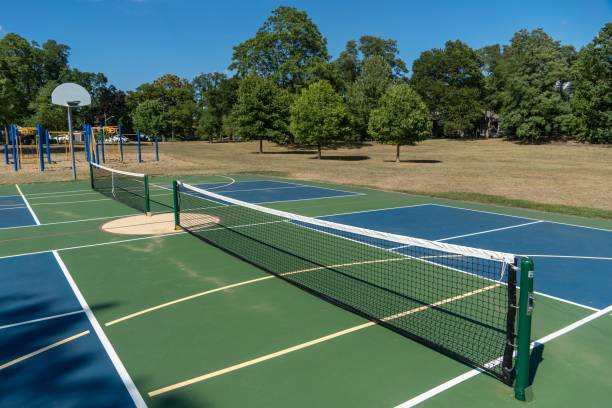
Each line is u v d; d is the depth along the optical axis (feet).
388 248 34.60
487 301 23.48
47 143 108.68
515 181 79.66
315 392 15.26
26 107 175.42
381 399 14.87
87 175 88.33
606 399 14.97
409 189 70.23
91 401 14.74
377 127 127.34
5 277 27.48
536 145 201.67
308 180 83.61
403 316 21.48
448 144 221.05
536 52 211.00
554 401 14.82
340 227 23.52
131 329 20.16
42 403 14.61
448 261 31.09
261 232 39.70
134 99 300.81
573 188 70.49
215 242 35.88
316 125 140.56
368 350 18.19
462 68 250.98
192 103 306.96
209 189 70.38
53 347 18.45
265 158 145.89
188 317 21.47
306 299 23.71
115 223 43.32
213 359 17.49
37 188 70.18
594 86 185.06
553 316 21.90
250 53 200.75
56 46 230.27
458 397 14.98
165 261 30.71
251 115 166.91
